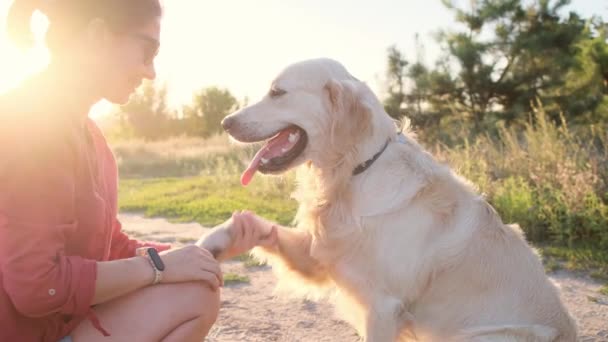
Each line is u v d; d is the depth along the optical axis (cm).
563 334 112
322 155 117
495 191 256
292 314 150
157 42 84
